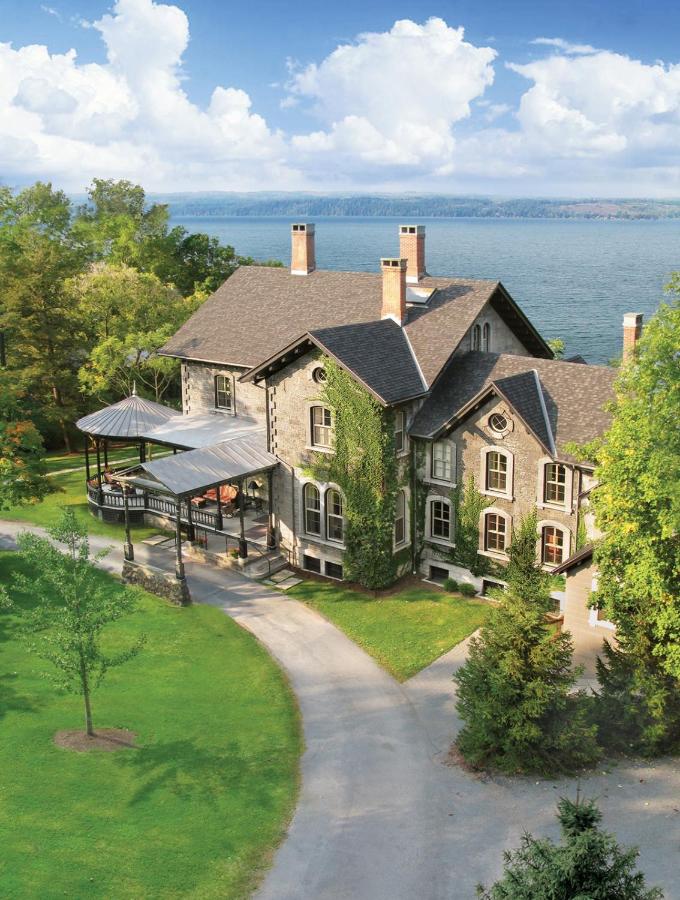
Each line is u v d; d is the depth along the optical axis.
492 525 38.00
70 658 25.83
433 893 20.55
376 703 30.09
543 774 25.58
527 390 36.44
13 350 58.62
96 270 84.19
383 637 34.97
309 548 41.84
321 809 23.95
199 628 35.78
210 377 49.31
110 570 41.25
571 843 14.87
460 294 42.78
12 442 40.94
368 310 44.94
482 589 38.66
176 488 38.03
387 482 38.25
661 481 23.66
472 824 23.27
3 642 33.38
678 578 25.08
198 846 21.94
